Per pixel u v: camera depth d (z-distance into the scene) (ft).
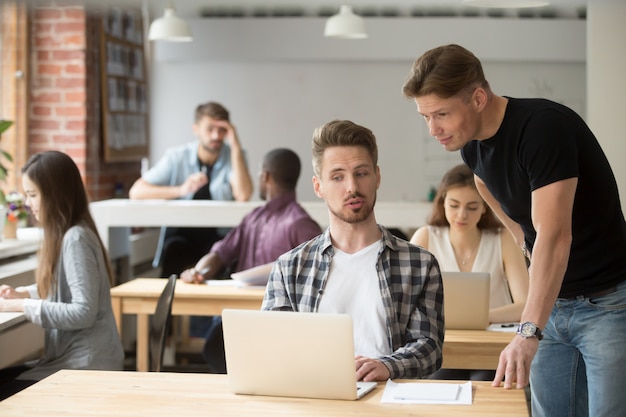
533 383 10.23
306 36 29.01
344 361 7.84
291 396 8.08
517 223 10.19
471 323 13.03
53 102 23.39
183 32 23.36
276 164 17.42
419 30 28.81
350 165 9.00
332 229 9.29
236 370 8.15
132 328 21.97
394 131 29.53
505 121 8.95
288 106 29.66
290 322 7.93
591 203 9.09
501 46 28.81
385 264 9.17
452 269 14.37
